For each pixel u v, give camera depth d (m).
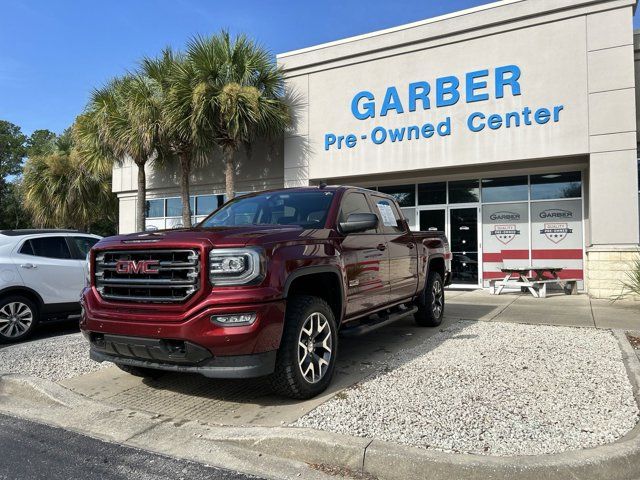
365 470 3.19
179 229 4.64
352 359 5.62
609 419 3.69
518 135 11.73
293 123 14.61
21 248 7.69
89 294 4.43
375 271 5.53
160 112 14.11
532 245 13.05
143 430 3.93
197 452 3.56
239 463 3.38
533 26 11.59
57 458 3.50
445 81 12.54
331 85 14.10
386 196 6.58
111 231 34.41
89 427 4.04
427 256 7.14
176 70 13.78
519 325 7.55
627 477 3.01
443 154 12.55
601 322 7.70
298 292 4.51
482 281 13.54
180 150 15.34
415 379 4.76
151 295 4.07
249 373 3.78
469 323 7.82
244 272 3.83
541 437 3.38
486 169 12.79
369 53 13.53
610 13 10.89
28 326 7.52
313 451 3.35
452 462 3.01
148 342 3.96
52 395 4.67
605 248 10.72
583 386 4.48
